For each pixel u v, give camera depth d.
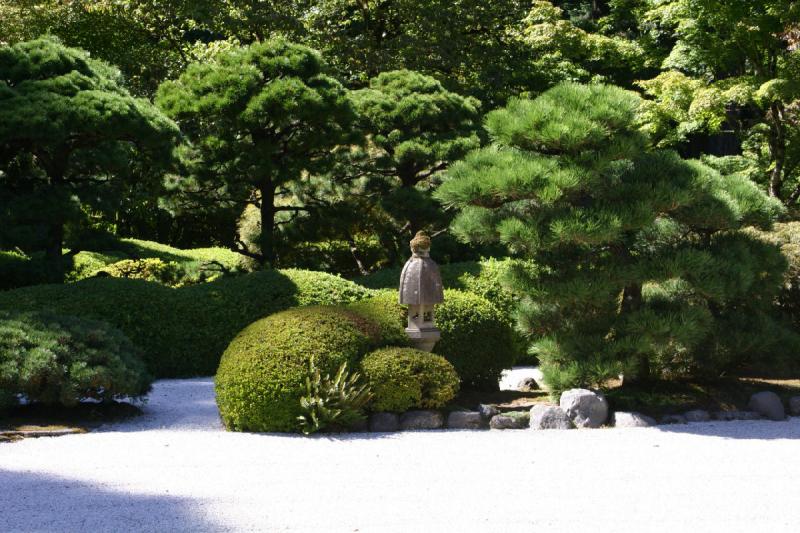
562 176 7.24
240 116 12.17
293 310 7.70
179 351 9.95
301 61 12.74
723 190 8.06
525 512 4.70
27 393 7.09
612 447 6.47
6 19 15.08
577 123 7.39
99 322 8.02
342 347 7.26
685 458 6.10
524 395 8.47
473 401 8.07
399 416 7.31
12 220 11.15
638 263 7.71
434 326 7.97
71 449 6.25
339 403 6.98
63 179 12.03
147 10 18.67
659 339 7.59
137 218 18.83
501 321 8.83
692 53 14.99
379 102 13.95
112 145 12.11
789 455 6.22
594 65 20.89
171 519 4.56
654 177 7.79
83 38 18.30
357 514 4.64
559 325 8.04
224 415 7.07
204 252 17.73
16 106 10.50
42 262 11.98
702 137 21.33
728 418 7.68
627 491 5.16
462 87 19.23
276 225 14.23
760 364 8.70
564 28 18.64
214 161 12.70
